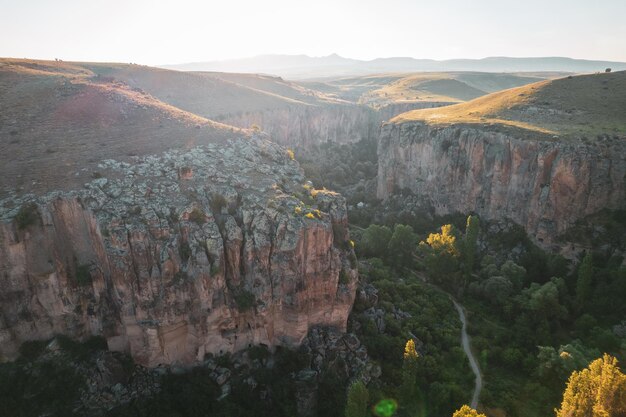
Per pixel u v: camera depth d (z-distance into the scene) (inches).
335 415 2049.7
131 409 1926.7
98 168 2272.4
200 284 2000.5
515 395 2282.2
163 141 2711.6
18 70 3695.9
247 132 3154.5
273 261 2128.4
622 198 3329.2
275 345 2251.5
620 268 2933.1
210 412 1988.2
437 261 3275.1
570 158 3378.4
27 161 2272.4
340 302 2335.1
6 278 1900.8
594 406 1712.6
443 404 2166.6
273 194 2367.1
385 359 2375.7
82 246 2032.5
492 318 2994.6
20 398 1891.0
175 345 2085.4
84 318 2059.5
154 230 1990.7
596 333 2600.9
